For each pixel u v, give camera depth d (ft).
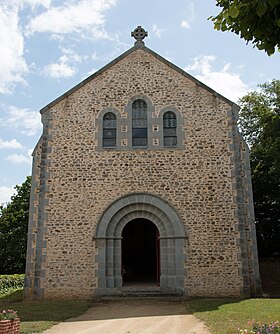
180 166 44.06
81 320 30.32
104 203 43.19
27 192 93.97
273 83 73.77
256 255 41.55
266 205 70.74
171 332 25.38
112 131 45.83
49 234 42.32
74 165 44.39
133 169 44.14
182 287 40.68
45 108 46.19
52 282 41.04
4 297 46.70
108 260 41.70
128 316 31.60
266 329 16.93
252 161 70.74
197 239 41.88
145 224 71.26
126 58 47.70
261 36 16.78
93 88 46.83
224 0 17.60
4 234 91.25
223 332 24.04
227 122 45.16
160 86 46.62
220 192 43.11
